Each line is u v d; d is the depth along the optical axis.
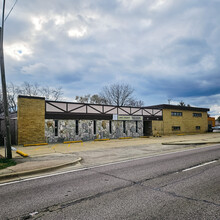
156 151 12.80
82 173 7.05
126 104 51.84
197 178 6.03
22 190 5.25
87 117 22.42
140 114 27.73
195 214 3.64
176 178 6.08
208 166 7.71
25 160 9.32
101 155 11.26
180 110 33.56
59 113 20.27
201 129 37.31
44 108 19.33
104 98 52.53
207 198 4.41
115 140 22.41
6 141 9.70
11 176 6.57
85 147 15.58
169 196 4.57
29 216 3.72
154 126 29.39
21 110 17.95
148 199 4.40
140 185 5.44
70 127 21.00
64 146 16.64
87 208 3.99
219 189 5.00
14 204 4.30
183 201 4.26
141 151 12.84
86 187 5.36
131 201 4.30
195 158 9.66
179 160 9.22
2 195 4.89
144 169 7.46
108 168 7.82
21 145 17.44
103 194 4.78
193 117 35.84
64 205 4.18
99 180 6.04
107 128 24.08
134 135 26.84
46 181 6.09
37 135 18.64
